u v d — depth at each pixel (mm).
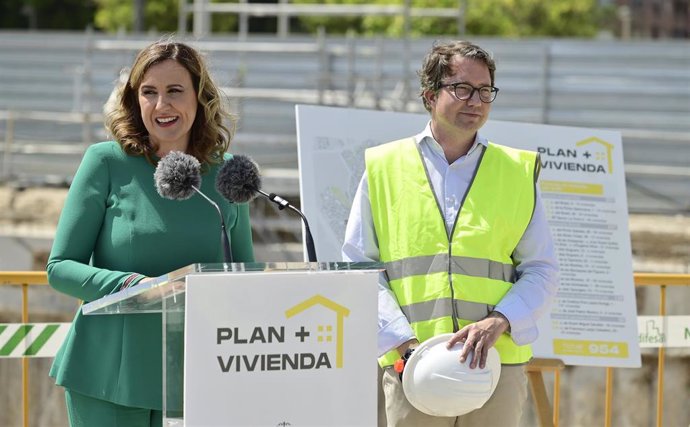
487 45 16266
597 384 10602
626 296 6172
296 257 12867
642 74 15852
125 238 4176
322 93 15477
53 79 17984
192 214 4266
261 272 3396
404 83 15383
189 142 4418
